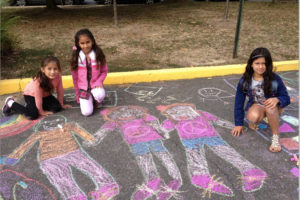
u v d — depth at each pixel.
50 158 2.36
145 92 3.79
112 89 3.90
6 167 2.25
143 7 12.29
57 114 3.13
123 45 5.87
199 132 2.78
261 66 2.39
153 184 2.07
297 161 2.34
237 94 2.68
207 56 5.21
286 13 9.86
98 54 3.03
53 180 2.10
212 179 2.12
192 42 6.14
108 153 2.43
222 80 4.29
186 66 4.68
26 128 2.84
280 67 4.73
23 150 2.47
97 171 2.20
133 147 2.52
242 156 2.41
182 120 3.02
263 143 2.60
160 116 3.11
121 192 1.99
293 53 5.40
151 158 2.36
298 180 2.12
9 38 5.08
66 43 6.01
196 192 2.00
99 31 7.14
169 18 9.06
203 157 2.38
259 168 2.26
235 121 2.74
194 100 3.55
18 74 4.15
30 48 5.57
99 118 3.05
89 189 2.01
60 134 2.72
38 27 7.80
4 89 3.73
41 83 2.88
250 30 7.26
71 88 3.94
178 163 2.30
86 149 2.48
